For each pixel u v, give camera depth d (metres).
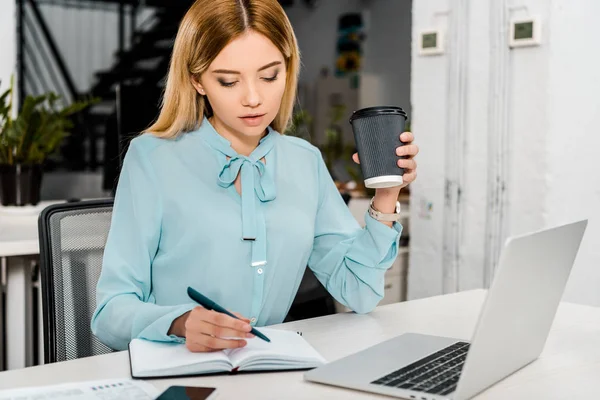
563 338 1.26
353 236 1.46
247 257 1.33
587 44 2.52
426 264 2.90
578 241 1.11
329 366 1.04
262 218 1.34
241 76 1.20
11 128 2.68
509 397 0.96
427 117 2.87
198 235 1.31
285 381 1.01
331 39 7.53
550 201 2.50
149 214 1.31
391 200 1.34
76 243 1.42
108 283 1.26
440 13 2.78
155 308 1.17
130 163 1.34
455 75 2.74
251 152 1.39
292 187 1.43
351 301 1.42
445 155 2.81
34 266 2.45
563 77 2.48
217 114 1.27
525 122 2.54
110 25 8.46
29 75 7.62
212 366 1.03
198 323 1.04
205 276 1.33
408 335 1.23
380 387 0.95
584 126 2.54
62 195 7.52
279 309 1.42
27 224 2.51
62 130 2.83
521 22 2.51
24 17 7.76
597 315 1.43
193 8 1.26
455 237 2.78
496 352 0.96
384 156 1.19
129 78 7.74
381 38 7.04
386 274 3.03
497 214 2.64
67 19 8.23
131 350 1.10
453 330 1.31
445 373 1.00
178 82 1.34
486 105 2.65
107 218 1.48
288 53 1.26
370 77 6.55
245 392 0.97
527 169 2.55
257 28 1.19
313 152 1.51
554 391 0.99
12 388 0.97
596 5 2.52
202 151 1.36
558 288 1.10
